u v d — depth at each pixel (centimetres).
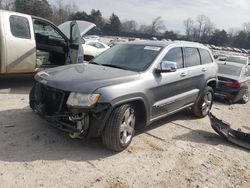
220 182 425
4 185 349
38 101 473
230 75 1024
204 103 708
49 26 812
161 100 540
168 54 572
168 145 527
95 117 427
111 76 466
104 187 372
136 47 585
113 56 577
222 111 892
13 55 718
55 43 841
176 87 578
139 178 405
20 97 703
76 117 422
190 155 498
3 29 697
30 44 747
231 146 567
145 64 528
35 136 484
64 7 6600
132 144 506
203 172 447
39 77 487
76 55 829
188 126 648
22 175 373
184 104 629
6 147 438
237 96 998
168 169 441
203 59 702
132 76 483
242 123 784
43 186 357
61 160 421
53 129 516
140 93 477
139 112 505
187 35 10206
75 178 383
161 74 533
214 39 10081
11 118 551
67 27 891
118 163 436
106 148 472
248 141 560
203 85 680
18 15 730
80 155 443
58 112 436
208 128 655
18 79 895
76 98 421
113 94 433
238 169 474
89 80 445
